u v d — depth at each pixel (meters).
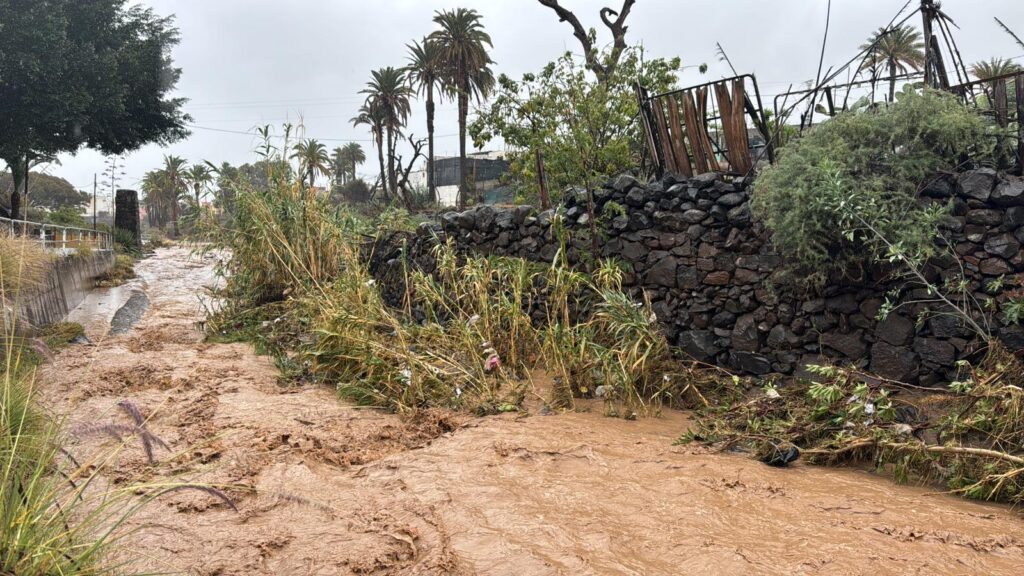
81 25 25.47
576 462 4.75
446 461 4.82
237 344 10.05
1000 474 4.05
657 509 3.84
